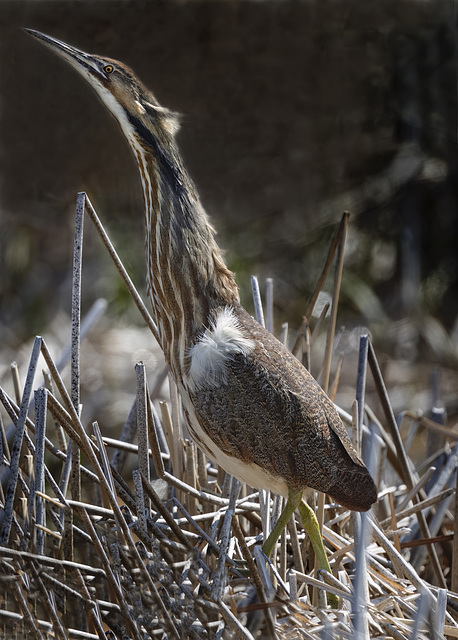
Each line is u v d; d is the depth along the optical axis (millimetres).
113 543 6039
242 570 6457
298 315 16641
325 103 17719
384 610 6242
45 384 7078
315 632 5805
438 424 8945
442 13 16906
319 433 6520
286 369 6621
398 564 6395
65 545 5883
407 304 16812
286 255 17703
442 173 17453
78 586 5766
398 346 16188
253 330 6805
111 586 5977
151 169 6660
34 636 5664
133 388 13648
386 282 17406
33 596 5715
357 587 5535
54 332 15391
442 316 16922
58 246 17125
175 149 6695
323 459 6508
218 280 6820
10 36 16500
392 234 17656
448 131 17188
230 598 6000
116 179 16688
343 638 5828
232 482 6766
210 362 6535
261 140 17750
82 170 16703
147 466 5996
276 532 6375
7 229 16922
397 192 17656
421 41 17141
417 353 16109
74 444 5977
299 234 17828
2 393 6273
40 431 5777
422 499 7855
